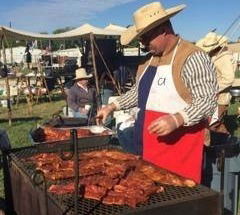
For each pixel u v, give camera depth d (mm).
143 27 2889
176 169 3049
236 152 3891
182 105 2957
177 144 3027
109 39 16094
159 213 2178
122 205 2221
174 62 2947
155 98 3096
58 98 16484
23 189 2979
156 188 2395
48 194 2400
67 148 3395
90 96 7773
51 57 24328
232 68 5488
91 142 3600
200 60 2852
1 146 4324
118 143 4625
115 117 5898
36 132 3951
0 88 15508
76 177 2027
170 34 2984
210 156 3805
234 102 13039
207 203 2293
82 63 16891
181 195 2342
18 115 12312
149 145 3178
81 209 2172
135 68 15383
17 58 38531
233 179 3998
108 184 2506
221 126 5117
